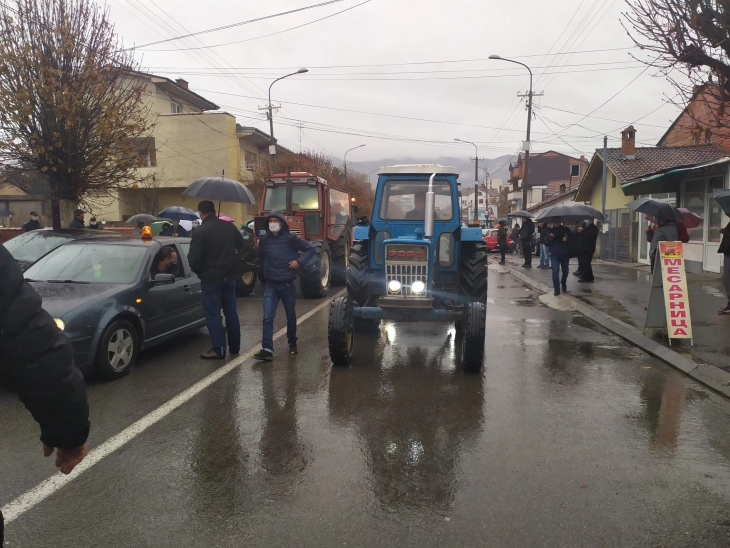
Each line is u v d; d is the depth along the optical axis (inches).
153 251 276.7
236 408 200.7
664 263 282.8
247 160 1427.2
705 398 215.0
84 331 218.5
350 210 711.1
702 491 140.7
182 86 1359.5
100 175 502.9
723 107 224.8
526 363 267.0
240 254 482.6
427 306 245.8
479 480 146.5
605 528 123.6
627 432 180.2
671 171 553.9
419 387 227.1
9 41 441.7
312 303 456.4
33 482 144.5
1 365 64.2
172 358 272.1
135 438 173.3
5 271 62.7
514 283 620.1
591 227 565.3
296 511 130.8
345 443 170.6
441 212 306.8
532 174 2593.5
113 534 121.3
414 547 116.7
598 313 381.1
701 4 217.3
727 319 341.7
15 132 449.1
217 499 136.3
